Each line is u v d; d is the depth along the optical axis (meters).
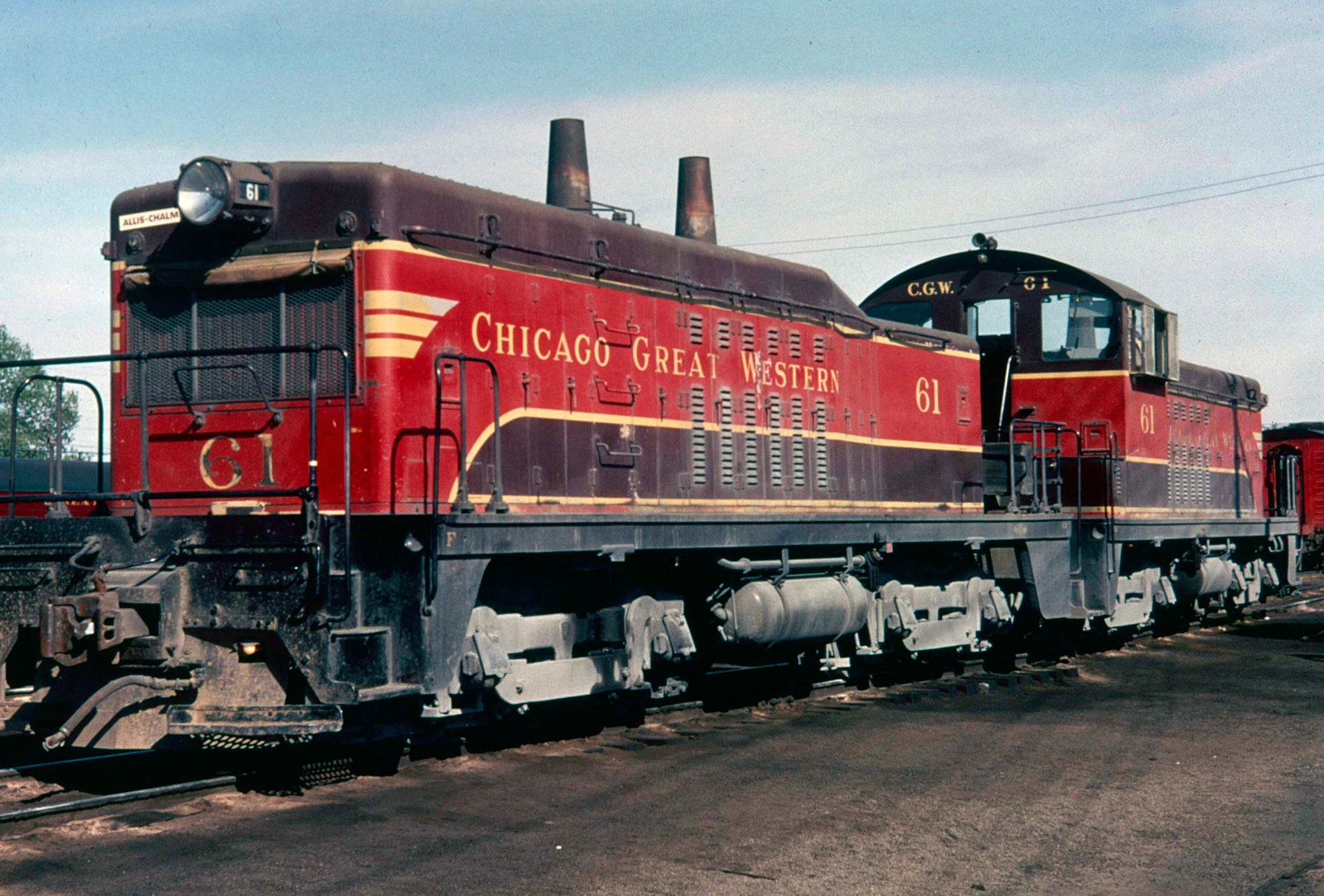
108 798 7.39
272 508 8.45
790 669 13.11
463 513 8.04
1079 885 6.14
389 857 6.39
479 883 5.98
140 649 7.51
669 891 5.92
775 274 12.01
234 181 8.23
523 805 7.54
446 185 8.72
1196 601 19.80
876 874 6.26
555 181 11.00
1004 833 7.04
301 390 8.42
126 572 7.65
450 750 9.09
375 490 8.16
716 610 10.72
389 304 8.22
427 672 7.73
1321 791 8.14
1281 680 13.77
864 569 12.53
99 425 8.89
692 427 10.83
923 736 10.08
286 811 7.32
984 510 15.30
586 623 9.47
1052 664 15.11
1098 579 15.77
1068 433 16.33
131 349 8.95
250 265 8.44
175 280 8.66
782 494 11.77
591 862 6.36
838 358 12.66
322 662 7.24
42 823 6.99
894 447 13.42
